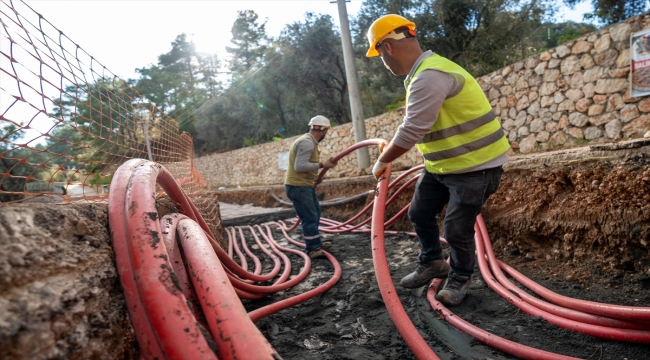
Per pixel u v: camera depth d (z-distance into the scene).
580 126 6.23
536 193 3.23
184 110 35.28
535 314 2.13
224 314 1.03
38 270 0.83
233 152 19.97
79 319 0.89
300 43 17.72
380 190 2.48
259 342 0.97
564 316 2.02
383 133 10.70
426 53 2.24
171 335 0.97
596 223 2.71
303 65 17.91
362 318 2.41
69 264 0.94
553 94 6.61
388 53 2.30
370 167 9.59
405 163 9.49
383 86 15.25
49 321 0.78
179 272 1.37
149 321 1.04
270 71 20.50
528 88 7.03
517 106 7.28
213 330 1.02
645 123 5.40
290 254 4.36
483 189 2.15
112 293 1.09
